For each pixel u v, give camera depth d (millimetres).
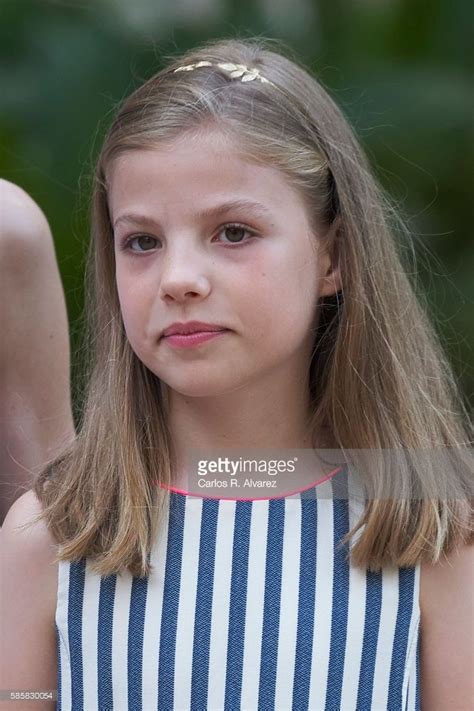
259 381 5242
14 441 6238
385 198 7711
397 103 13164
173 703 5004
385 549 5105
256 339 4961
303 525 5223
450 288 12570
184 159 4934
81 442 5484
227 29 12797
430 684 5172
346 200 5477
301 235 5125
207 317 4895
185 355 4945
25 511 5359
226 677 5012
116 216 5164
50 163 12039
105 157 5352
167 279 4852
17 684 5180
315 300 5332
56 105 12273
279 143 5102
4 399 6215
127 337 5270
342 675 5023
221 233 4973
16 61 12500
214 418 5297
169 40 12555
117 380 5441
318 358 5547
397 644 5066
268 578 5129
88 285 6012
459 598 5109
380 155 13047
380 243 5672
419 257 12016
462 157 13141
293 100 5344
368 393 5453
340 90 12586
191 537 5203
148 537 5172
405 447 5402
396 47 13617
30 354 6258
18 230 6156
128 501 5160
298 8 13352
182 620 5066
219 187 4922
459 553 5148
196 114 5020
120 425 5348
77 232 10250
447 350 9445
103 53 12469
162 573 5137
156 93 5211
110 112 8492
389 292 5645
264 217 4969
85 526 5168
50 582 5195
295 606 5082
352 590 5102
